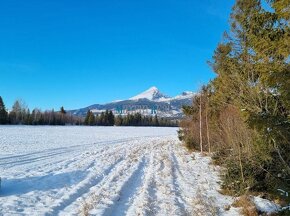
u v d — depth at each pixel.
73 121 132.38
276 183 9.66
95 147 35.12
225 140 18.19
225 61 15.51
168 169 18.31
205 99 26.39
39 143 38.28
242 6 14.41
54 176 15.20
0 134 54.56
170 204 10.48
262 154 10.00
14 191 11.81
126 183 14.03
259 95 9.27
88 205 9.77
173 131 92.00
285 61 7.97
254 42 9.08
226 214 9.63
